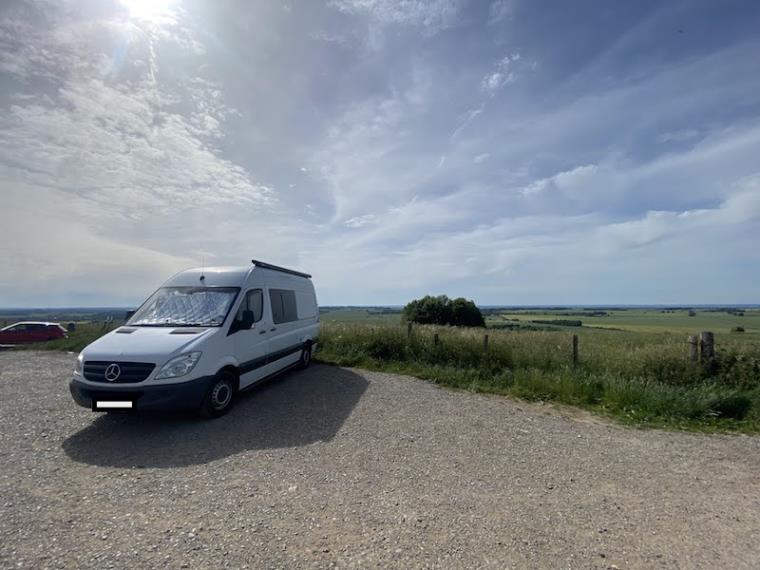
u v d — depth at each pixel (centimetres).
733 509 342
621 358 809
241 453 434
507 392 730
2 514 304
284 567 248
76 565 246
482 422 568
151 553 260
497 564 256
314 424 535
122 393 480
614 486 381
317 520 304
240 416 562
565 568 255
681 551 278
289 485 362
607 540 289
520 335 1120
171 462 409
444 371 850
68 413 564
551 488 372
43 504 321
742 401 623
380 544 275
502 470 410
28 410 577
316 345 1011
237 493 345
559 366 830
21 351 1276
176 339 529
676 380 715
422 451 454
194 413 567
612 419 600
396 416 582
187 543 271
